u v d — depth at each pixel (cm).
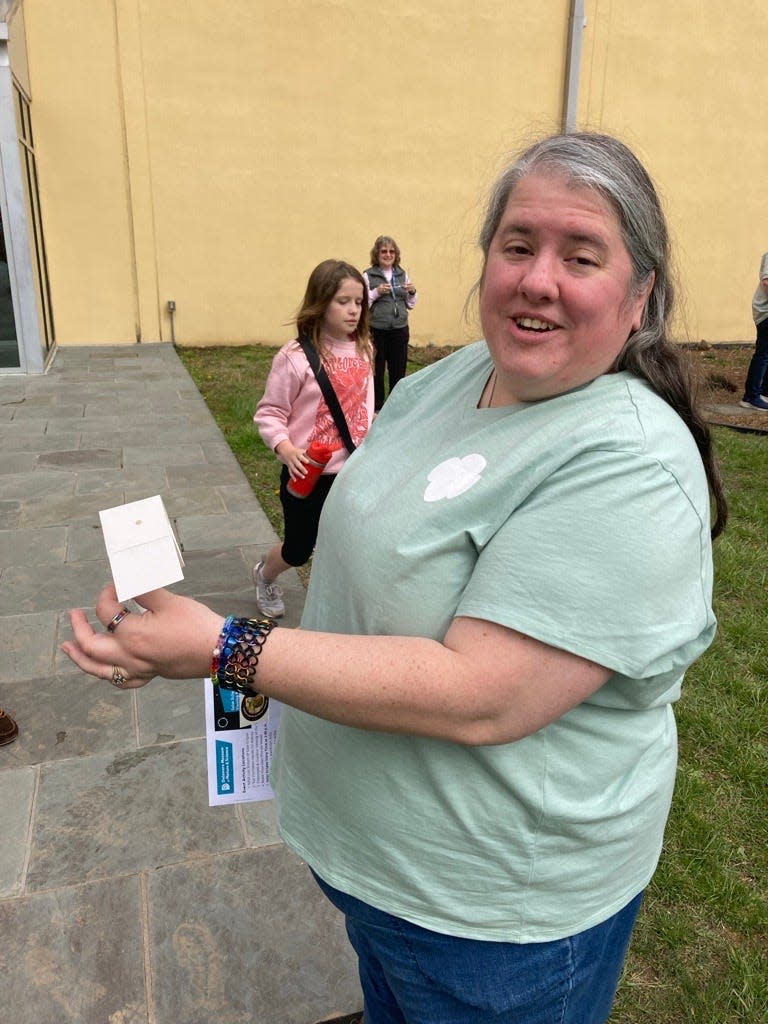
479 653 90
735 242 1411
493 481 97
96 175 1117
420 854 108
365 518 112
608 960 119
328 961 203
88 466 594
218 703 137
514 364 100
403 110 1202
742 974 203
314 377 318
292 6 1122
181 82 1113
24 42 1024
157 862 230
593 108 1273
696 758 285
